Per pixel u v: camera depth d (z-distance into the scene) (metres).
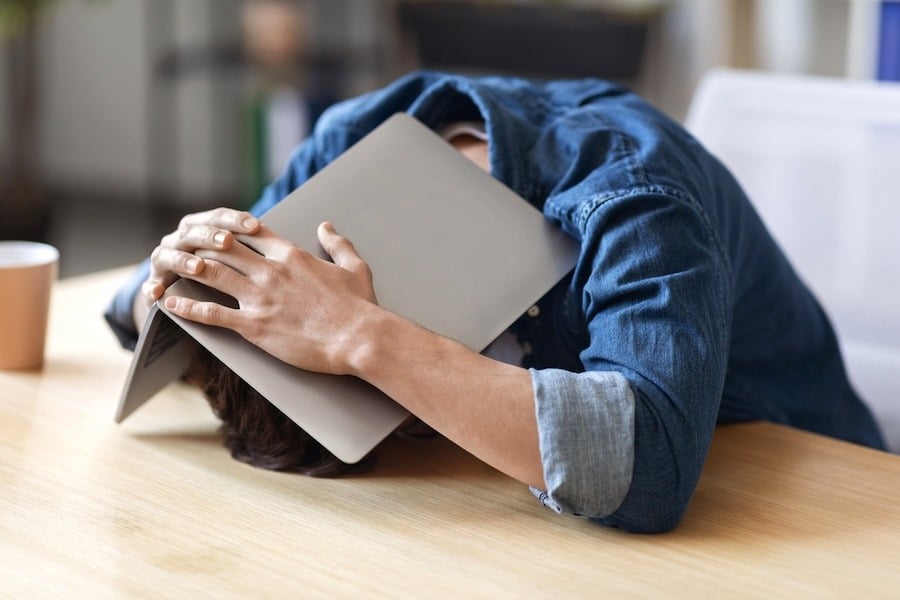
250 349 0.92
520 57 3.68
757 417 1.13
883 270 1.64
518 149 1.09
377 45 4.41
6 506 0.88
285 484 0.94
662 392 0.87
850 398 1.39
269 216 1.00
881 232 1.63
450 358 0.89
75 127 4.89
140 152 4.84
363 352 0.89
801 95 1.67
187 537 0.83
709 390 0.89
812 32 3.27
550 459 0.84
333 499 0.91
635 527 0.85
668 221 0.96
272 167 4.19
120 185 4.88
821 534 0.85
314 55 4.32
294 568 0.79
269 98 4.17
